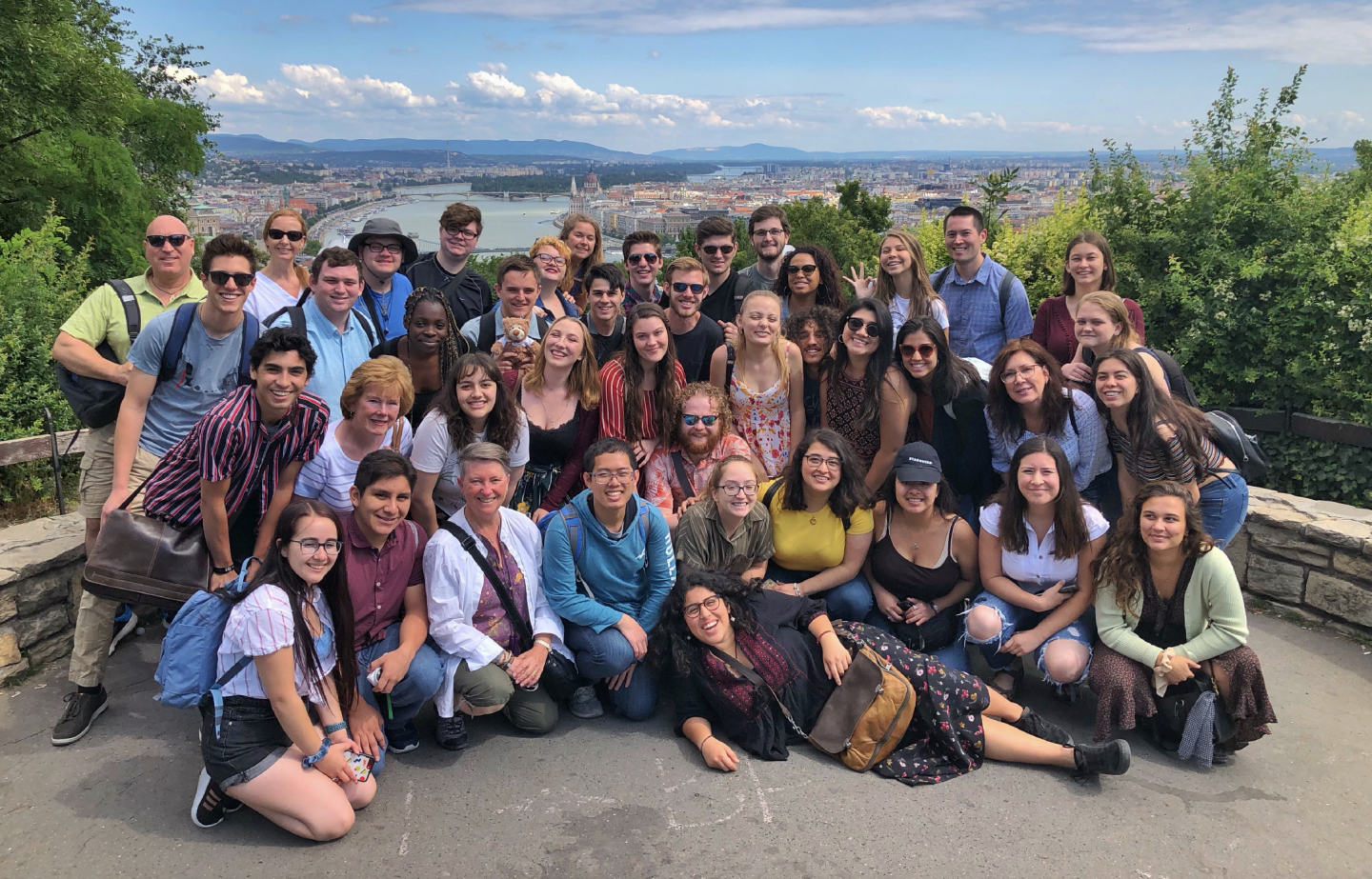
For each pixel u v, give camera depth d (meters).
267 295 4.19
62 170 10.95
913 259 4.80
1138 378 3.64
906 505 3.58
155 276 3.78
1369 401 5.25
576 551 3.45
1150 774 3.16
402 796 2.96
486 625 3.31
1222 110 6.36
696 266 4.38
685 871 2.61
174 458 3.13
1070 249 4.56
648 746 3.33
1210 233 6.05
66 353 3.46
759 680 3.21
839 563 3.80
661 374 4.04
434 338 3.88
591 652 3.38
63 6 10.62
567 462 4.05
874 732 3.14
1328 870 2.64
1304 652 4.12
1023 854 2.70
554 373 3.93
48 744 3.23
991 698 3.27
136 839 2.72
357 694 3.00
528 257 4.43
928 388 4.02
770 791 3.03
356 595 3.07
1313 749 3.33
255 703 2.71
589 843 2.73
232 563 3.24
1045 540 3.55
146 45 18.97
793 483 3.71
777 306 4.09
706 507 3.75
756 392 4.25
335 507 3.45
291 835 2.76
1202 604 3.23
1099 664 3.35
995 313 4.96
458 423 3.49
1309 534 4.36
